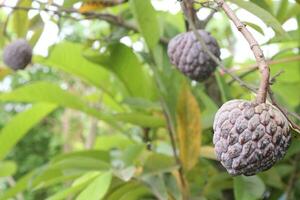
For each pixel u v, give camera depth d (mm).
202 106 1092
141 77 1114
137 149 1009
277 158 615
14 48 1001
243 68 1070
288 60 1047
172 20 1305
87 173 947
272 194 1085
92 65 1161
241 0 774
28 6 1043
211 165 1043
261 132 593
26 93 1140
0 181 2051
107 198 1015
